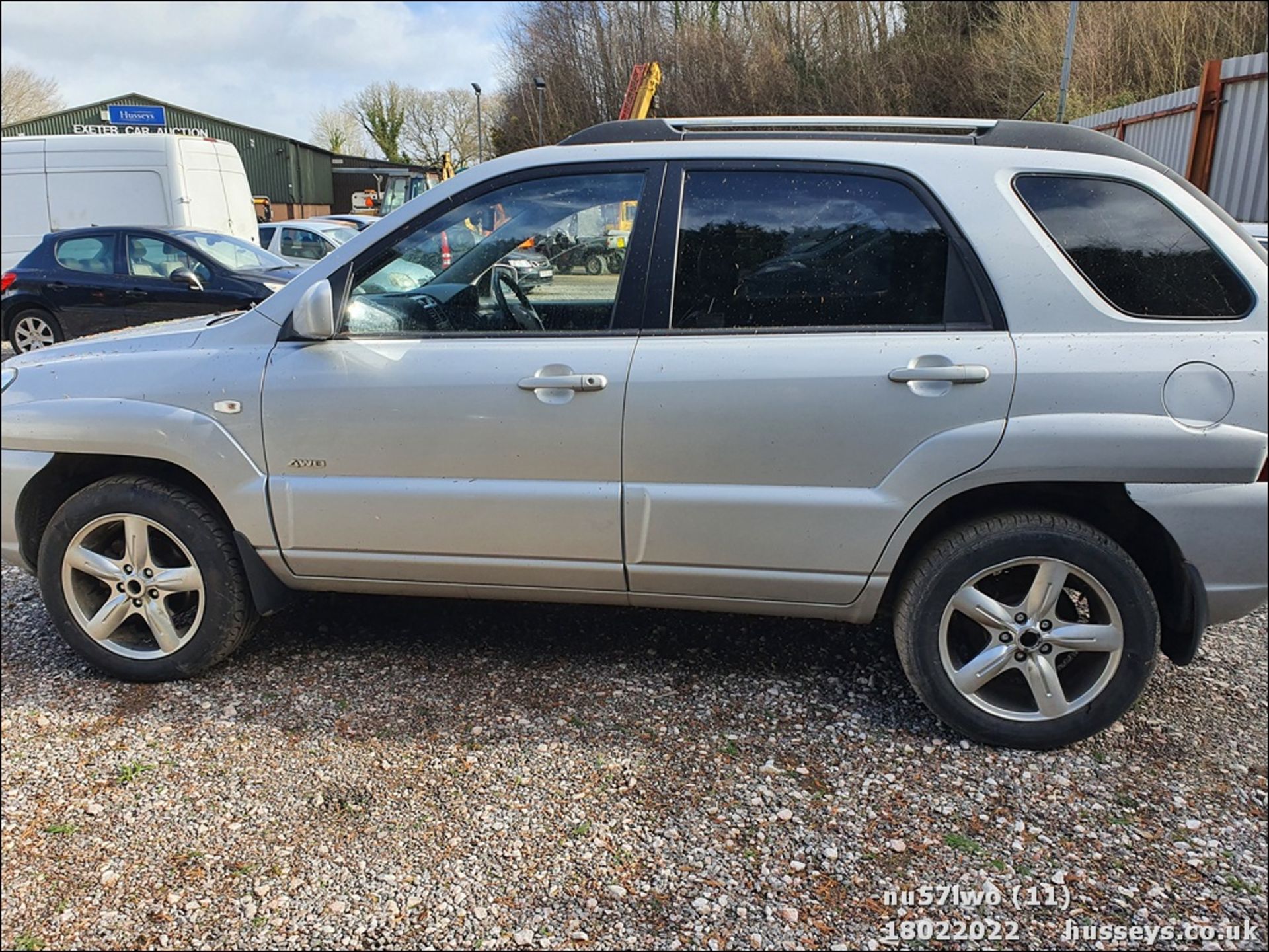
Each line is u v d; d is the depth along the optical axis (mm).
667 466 2648
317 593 3822
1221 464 2379
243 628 3053
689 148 2723
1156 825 2346
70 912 2061
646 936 1990
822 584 2684
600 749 2666
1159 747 2684
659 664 3180
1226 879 2158
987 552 2562
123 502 2939
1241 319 2434
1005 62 22266
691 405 2598
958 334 2514
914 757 2631
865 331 2574
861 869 2191
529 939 1980
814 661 3201
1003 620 2604
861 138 2670
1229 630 3457
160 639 3010
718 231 2678
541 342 2717
